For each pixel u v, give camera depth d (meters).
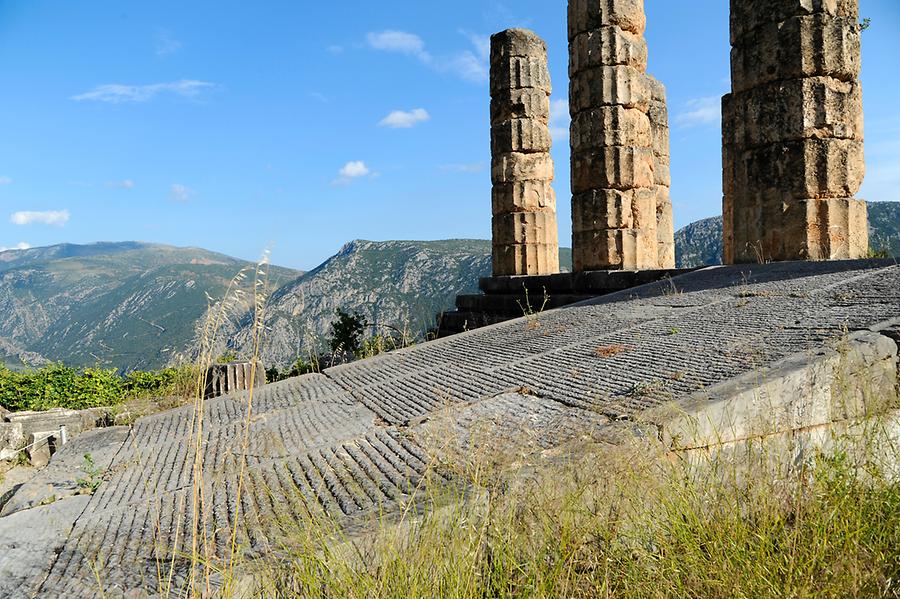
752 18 10.51
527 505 2.84
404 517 2.93
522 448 3.58
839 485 3.11
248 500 3.69
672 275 11.15
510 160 16.03
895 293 5.93
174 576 2.76
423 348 8.61
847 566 2.66
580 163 13.57
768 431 3.64
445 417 4.17
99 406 10.91
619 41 13.16
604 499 2.89
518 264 15.97
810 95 10.04
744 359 4.70
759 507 3.04
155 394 11.03
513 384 5.49
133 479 4.61
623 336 6.72
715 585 2.65
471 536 2.64
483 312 15.33
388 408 5.58
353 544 2.72
